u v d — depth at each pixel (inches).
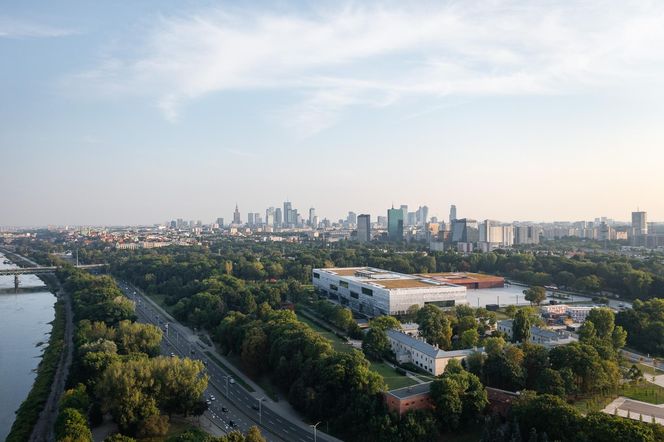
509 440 7377.0
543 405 7514.8
